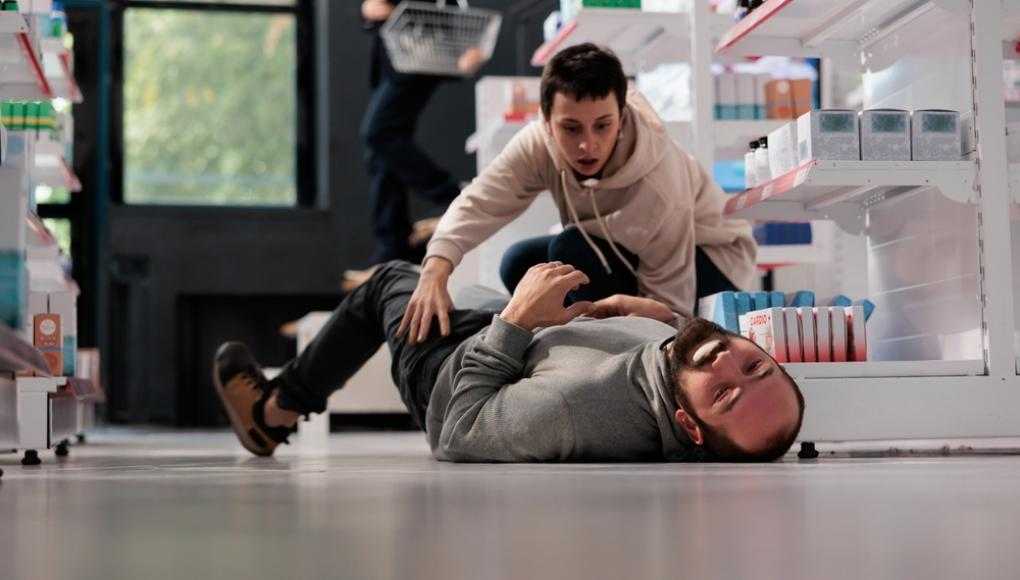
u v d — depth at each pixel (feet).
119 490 5.86
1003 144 10.05
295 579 2.68
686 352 7.70
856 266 14.39
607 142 10.68
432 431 9.05
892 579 2.62
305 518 4.16
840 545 3.26
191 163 30.07
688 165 11.68
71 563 3.04
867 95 12.47
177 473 7.66
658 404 7.79
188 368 29.14
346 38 29.37
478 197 11.03
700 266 11.82
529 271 8.74
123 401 28.86
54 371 11.00
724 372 7.55
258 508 4.61
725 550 3.16
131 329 28.91
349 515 4.25
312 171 30.30
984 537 3.42
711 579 2.64
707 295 11.76
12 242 7.66
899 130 9.98
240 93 30.22
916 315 11.60
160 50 29.89
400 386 9.75
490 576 2.70
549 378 8.18
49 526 4.03
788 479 6.09
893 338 12.03
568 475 6.59
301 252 29.27
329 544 3.37
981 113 10.04
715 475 6.45
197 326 29.30
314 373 10.68
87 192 28.91
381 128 27.86
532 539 3.44
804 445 9.34
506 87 17.30
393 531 3.69
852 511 4.25
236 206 29.32
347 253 29.32
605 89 10.46
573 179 11.15
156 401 28.96
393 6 27.37
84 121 28.94
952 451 10.08
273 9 30.22
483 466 7.87
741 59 15.61
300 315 29.66
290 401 10.78
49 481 6.82
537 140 11.21
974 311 10.62
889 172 9.91
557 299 8.55
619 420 7.95
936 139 10.02
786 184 10.25
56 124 13.41
